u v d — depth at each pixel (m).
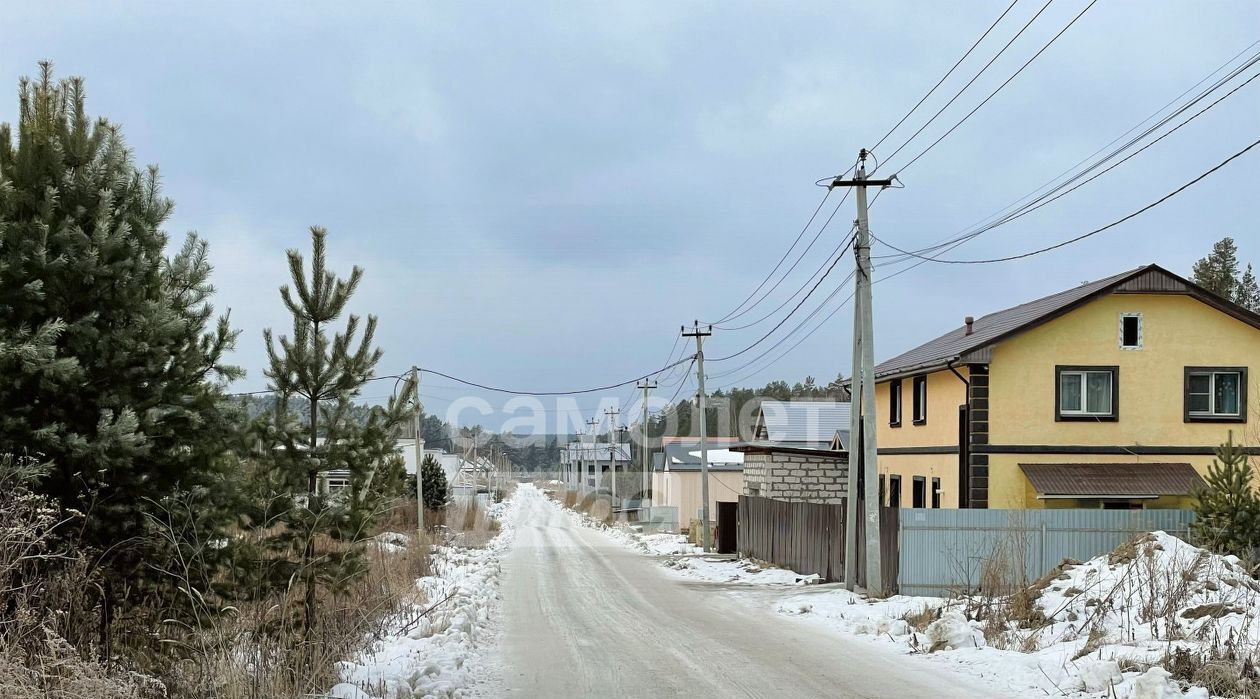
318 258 11.14
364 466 10.90
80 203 8.15
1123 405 22.70
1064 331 22.80
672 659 11.79
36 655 6.75
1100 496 21.19
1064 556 18.69
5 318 7.53
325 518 10.52
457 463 78.19
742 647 12.77
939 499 25.25
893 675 10.66
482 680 10.38
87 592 7.86
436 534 38.12
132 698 6.75
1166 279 22.69
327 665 9.20
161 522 8.02
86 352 7.75
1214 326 22.91
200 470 8.61
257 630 9.19
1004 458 22.55
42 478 7.58
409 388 11.68
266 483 10.03
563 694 9.66
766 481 31.23
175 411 8.08
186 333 8.67
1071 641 12.22
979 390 22.61
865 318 19.19
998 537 18.81
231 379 9.15
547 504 88.31
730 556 32.31
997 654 11.51
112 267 7.88
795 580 23.03
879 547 18.84
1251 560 16.36
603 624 15.24
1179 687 8.99
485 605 17.11
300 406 11.00
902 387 28.81
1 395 7.27
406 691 8.72
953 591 17.22
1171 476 21.92
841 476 31.27
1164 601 13.09
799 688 9.94
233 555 8.97
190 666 8.31
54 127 8.33
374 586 14.45
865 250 19.36
